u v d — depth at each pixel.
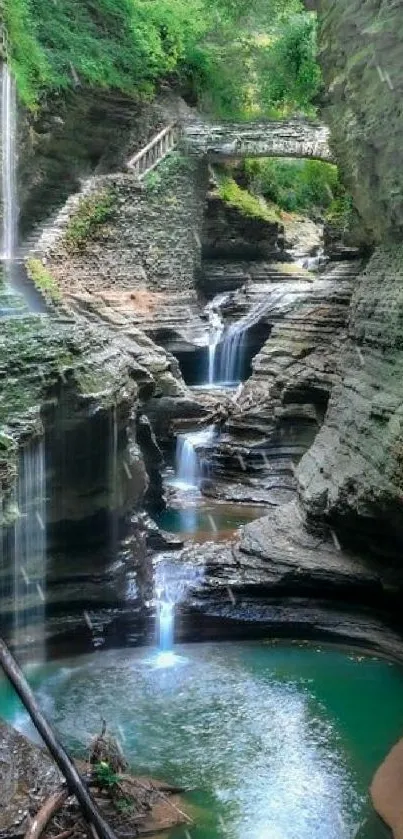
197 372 28.47
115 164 29.98
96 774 8.96
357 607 14.18
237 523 20.05
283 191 37.38
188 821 8.86
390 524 12.80
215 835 8.65
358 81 14.53
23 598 12.20
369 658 13.31
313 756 10.36
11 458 10.62
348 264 25.88
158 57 30.69
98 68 28.06
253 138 29.83
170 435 23.84
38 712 7.43
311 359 22.86
